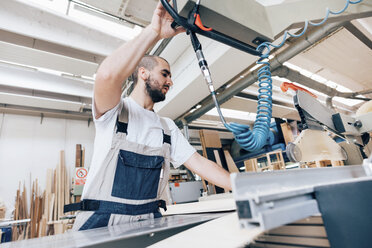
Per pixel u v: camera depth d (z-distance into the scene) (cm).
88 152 539
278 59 312
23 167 459
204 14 65
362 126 114
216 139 546
